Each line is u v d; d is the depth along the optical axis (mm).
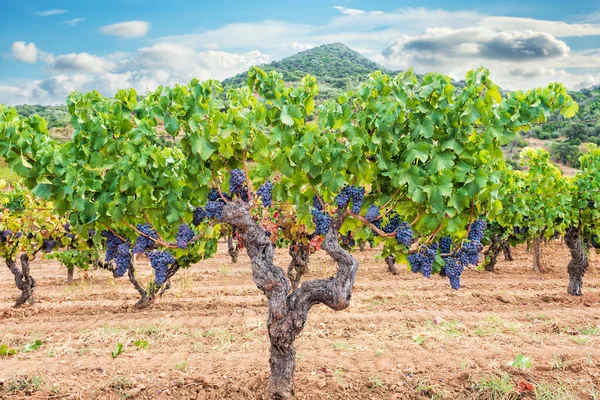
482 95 4816
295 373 5438
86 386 5250
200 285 12320
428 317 8461
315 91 4938
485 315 8742
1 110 5043
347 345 6633
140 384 5223
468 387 5055
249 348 6648
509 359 5828
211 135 4656
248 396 4945
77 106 5234
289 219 8078
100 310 9641
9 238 9789
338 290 4691
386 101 4711
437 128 4863
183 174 5531
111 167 5211
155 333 7574
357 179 5133
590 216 10742
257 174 5000
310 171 4789
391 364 5699
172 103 4812
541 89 5004
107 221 5359
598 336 7289
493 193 5191
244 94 4941
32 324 8453
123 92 5227
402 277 13000
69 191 5086
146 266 15742
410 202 5180
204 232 5332
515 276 13383
